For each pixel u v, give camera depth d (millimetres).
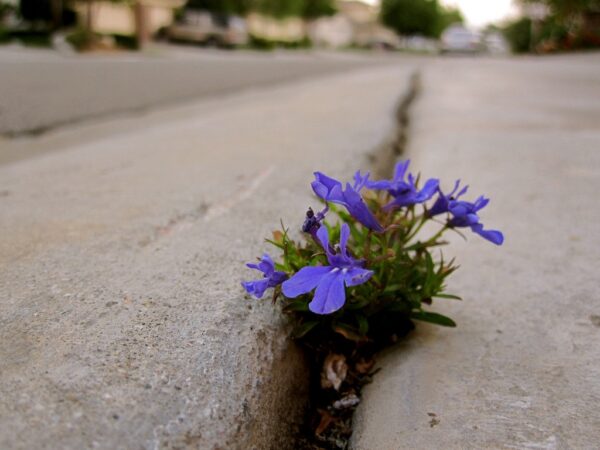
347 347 161
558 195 270
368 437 135
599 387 140
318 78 1039
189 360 126
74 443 102
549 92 712
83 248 185
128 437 105
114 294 153
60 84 796
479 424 131
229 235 197
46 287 157
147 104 650
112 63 1260
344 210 198
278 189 250
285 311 150
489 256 210
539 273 195
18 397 111
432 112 513
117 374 120
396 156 357
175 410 113
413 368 152
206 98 722
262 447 125
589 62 1671
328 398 155
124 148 366
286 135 384
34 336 132
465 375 147
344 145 334
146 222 210
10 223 211
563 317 169
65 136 451
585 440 125
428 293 162
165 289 156
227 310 146
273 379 139
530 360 151
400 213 191
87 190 258
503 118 479
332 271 126
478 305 178
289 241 157
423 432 131
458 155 342
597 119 482
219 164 303
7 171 306
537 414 133
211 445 110
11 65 1080
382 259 142
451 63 1665
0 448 99
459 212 158
